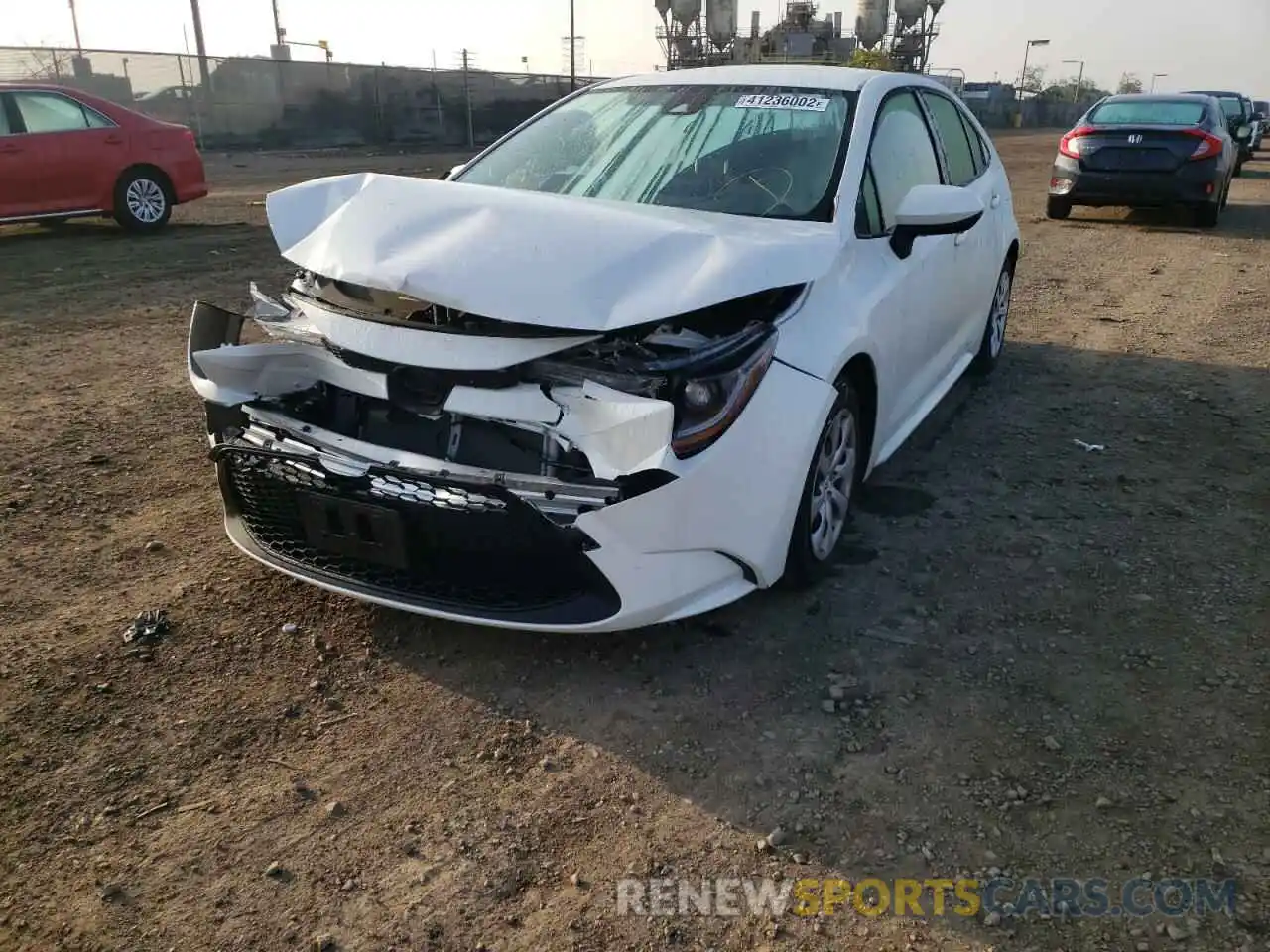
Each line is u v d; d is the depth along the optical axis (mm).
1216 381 5992
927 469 4641
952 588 3547
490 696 2912
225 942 2094
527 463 2818
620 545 2707
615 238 2883
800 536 3260
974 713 2863
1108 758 2676
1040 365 6359
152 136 11156
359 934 2119
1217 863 2326
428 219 3062
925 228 3736
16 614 3242
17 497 4102
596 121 4250
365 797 2510
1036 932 2146
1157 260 10086
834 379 3168
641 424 2541
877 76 4340
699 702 2900
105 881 2240
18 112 10328
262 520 3199
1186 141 11727
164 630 3180
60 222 12203
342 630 3215
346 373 2971
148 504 4098
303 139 26406
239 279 8594
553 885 2262
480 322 2781
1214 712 2869
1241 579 3621
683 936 2133
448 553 2791
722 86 4234
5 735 2682
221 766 2605
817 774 2613
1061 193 12484
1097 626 3316
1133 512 4188
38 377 5723
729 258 2828
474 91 29875
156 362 6082
